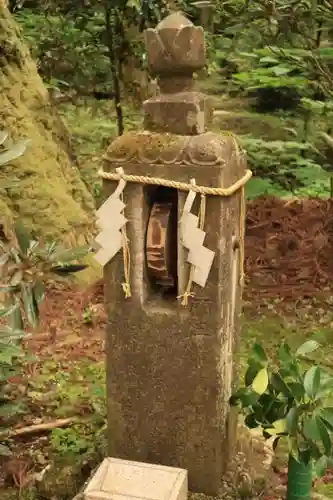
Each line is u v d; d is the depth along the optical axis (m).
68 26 5.43
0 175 4.09
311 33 4.48
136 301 2.43
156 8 4.38
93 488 2.33
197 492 2.54
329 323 4.01
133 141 2.32
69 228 4.29
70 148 4.80
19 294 2.16
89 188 5.11
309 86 6.41
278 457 2.74
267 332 3.91
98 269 4.36
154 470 2.40
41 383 3.33
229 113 7.58
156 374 2.48
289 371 2.36
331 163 7.00
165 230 2.35
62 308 4.03
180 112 2.29
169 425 2.52
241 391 2.44
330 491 2.60
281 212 5.00
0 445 2.55
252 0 3.99
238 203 2.49
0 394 2.80
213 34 4.72
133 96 6.22
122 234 2.36
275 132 7.31
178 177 2.27
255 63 6.32
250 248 4.73
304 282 4.47
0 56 4.27
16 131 4.23
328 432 2.25
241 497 2.51
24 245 2.20
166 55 2.26
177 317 2.40
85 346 3.70
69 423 3.00
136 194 2.34
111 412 2.57
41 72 5.34
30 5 6.25
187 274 2.36
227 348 2.50
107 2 4.67
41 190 4.21
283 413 2.30
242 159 2.49
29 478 2.63
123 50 5.14
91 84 5.52
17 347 2.19
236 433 2.78
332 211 4.97
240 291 2.66
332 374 3.39
